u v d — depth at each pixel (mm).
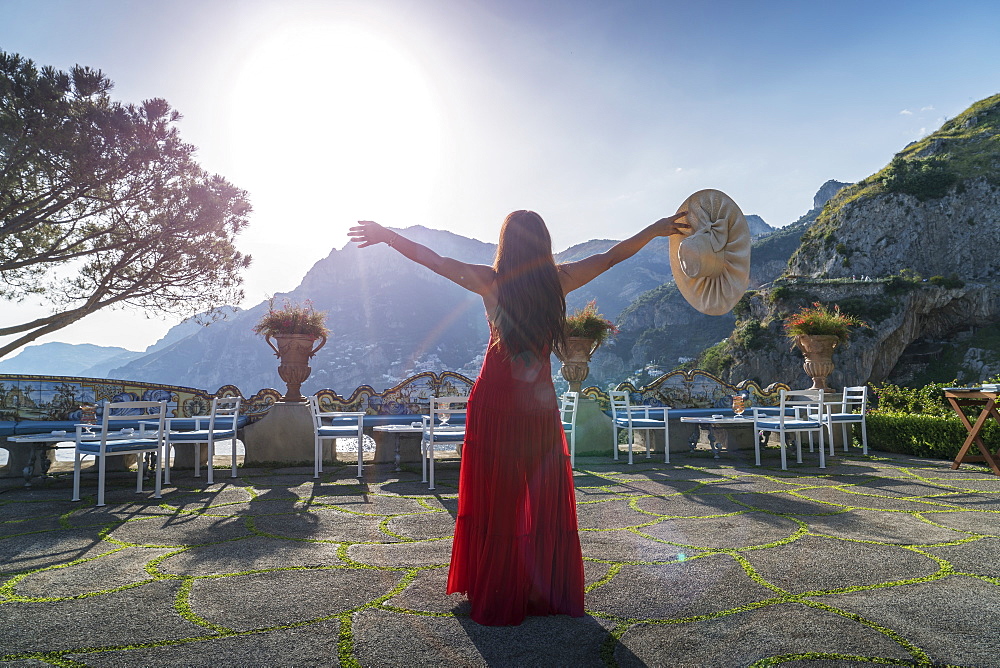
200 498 5055
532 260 2205
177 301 12359
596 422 8531
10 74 10039
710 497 4863
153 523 4004
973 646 1899
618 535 3533
